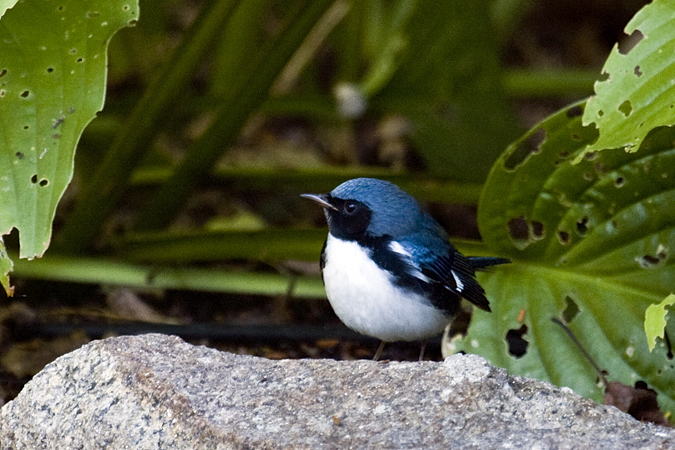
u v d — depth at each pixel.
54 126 7.90
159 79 12.14
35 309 12.09
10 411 7.68
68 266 11.72
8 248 12.11
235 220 15.38
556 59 21.89
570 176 10.05
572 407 6.85
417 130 15.70
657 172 9.82
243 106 13.02
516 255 10.74
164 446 6.81
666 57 7.81
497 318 10.35
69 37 7.95
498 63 14.99
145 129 12.34
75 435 7.22
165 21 17.33
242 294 13.16
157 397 7.07
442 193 14.09
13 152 7.86
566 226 10.41
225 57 15.78
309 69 18.44
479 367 7.17
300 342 11.49
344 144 18.38
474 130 15.47
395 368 7.35
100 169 12.48
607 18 22.84
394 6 15.52
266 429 6.64
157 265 13.23
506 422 6.70
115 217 15.70
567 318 10.44
